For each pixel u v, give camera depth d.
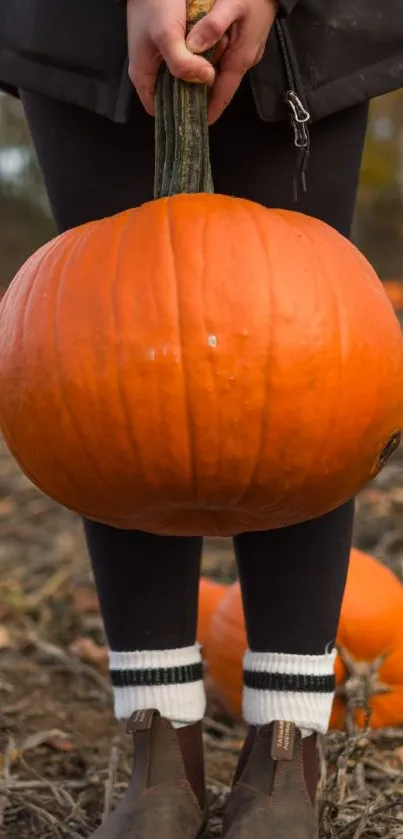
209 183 1.42
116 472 1.33
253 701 1.57
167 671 1.57
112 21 1.54
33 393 1.35
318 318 1.31
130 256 1.33
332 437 1.33
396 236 11.54
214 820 1.67
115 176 1.59
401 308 4.94
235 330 1.29
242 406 1.29
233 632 2.06
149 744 1.54
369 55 1.54
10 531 3.42
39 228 11.52
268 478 1.33
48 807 1.75
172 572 1.57
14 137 11.30
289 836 1.47
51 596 2.78
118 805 1.55
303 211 1.59
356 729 1.91
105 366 1.31
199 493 1.34
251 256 1.32
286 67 1.51
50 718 2.12
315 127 1.56
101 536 1.59
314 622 1.55
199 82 1.38
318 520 1.55
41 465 1.38
